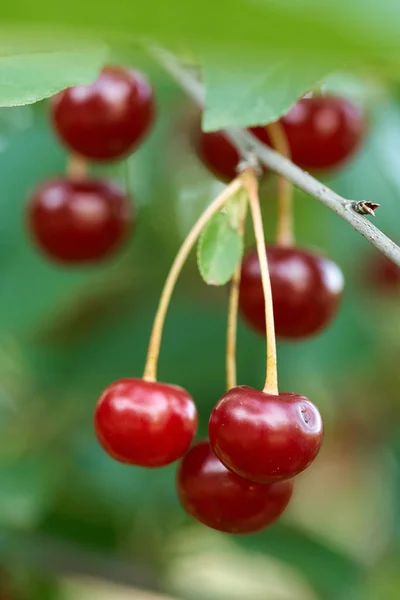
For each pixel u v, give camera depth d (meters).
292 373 0.49
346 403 0.62
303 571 0.51
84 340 0.51
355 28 0.16
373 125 0.48
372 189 0.49
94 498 0.49
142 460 0.36
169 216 0.52
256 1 0.16
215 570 0.61
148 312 0.52
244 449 0.35
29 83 0.34
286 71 0.35
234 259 0.36
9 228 0.48
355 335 0.50
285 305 0.39
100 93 0.41
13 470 0.48
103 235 0.44
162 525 0.51
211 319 0.51
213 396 0.50
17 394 0.52
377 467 0.63
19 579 0.49
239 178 0.36
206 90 0.35
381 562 0.56
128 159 0.50
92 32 0.18
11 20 0.17
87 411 0.50
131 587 0.49
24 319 0.48
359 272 0.50
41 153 0.49
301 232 0.50
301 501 0.70
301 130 0.42
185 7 0.17
